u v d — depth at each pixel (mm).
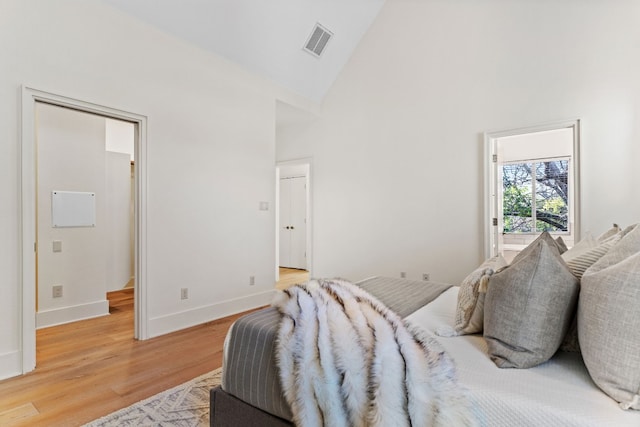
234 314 3629
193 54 3258
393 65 4316
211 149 3432
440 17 3957
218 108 3498
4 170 2158
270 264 4105
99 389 2002
